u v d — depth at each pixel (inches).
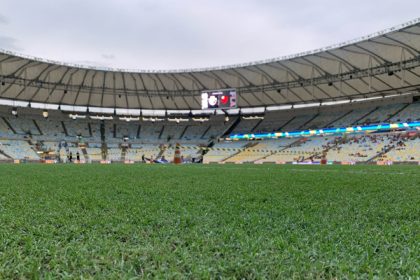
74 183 256.8
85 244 77.0
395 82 1712.6
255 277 58.8
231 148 2155.5
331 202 151.5
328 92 1971.0
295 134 2043.6
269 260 66.2
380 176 398.3
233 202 152.1
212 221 104.7
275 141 2119.8
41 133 2119.8
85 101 2298.2
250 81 1939.0
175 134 2423.7
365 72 1587.1
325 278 58.6
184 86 2091.5
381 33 1221.7
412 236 86.2
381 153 1588.3
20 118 2158.0
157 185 245.0
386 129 1726.1
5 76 1721.2
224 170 589.0
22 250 72.5
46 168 640.4
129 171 512.4
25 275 58.8
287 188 223.8
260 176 385.4
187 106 2426.2
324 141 1914.4
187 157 2102.6
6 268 60.8
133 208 129.4
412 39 1248.2
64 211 120.6
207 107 1707.7
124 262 65.2
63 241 80.1
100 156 2070.6
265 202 153.3
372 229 94.3
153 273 59.8
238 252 71.8
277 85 1939.0
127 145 2265.0
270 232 90.4
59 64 1717.5
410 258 67.5
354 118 1937.7
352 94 1953.7
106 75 1923.0
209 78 1948.8
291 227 97.1
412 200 160.6
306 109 2240.4
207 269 60.8
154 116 2517.2
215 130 2423.7
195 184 257.3
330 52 1444.4
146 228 95.1
